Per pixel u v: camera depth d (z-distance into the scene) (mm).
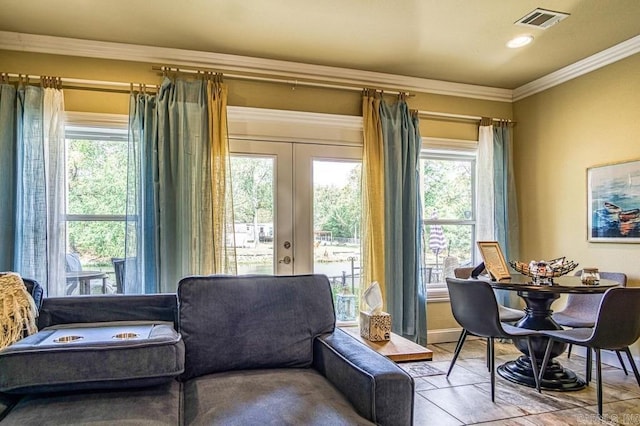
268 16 3105
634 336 2695
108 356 1628
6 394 1588
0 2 2857
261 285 2215
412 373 3428
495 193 4590
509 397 2930
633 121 3551
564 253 4160
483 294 2918
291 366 2074
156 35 3381
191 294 2107
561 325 3439
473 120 4625
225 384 1807
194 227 3525
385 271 4074
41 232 3217
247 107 3834
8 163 3193
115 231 3605
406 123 4234
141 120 3479
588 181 3922
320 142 4070
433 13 3068
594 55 3801
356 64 4008
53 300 2158
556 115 4266
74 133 3535
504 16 3113
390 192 4164
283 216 3957
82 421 1416
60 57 3432
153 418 1468
